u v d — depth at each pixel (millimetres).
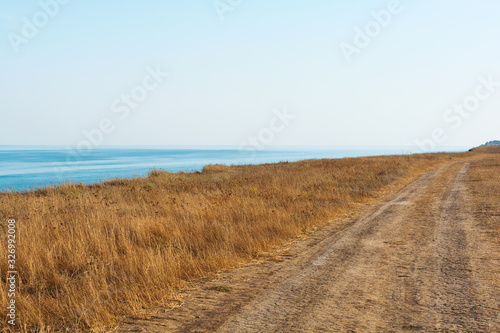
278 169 30922
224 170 32875
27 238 7180
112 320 4414
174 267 6215
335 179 22297
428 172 32844
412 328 4180
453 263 6855
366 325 4285
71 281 5641
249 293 5465
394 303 4980
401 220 11625
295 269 6754
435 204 14750
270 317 4551
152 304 4969
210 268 6672
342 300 5125
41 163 98188
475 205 13945
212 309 4828
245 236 8602
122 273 5805
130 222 8891
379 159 47188
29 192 16781
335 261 7250
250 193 15445
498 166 35656
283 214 10961
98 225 8562
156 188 17109
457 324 4250
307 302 5066
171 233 8594
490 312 4562
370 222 11477
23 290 5418
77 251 6668
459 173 29891
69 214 9930
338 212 13328
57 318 4500
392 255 7594
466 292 5316
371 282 5910
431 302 4977
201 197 13359
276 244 8812
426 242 8648
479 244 8234
